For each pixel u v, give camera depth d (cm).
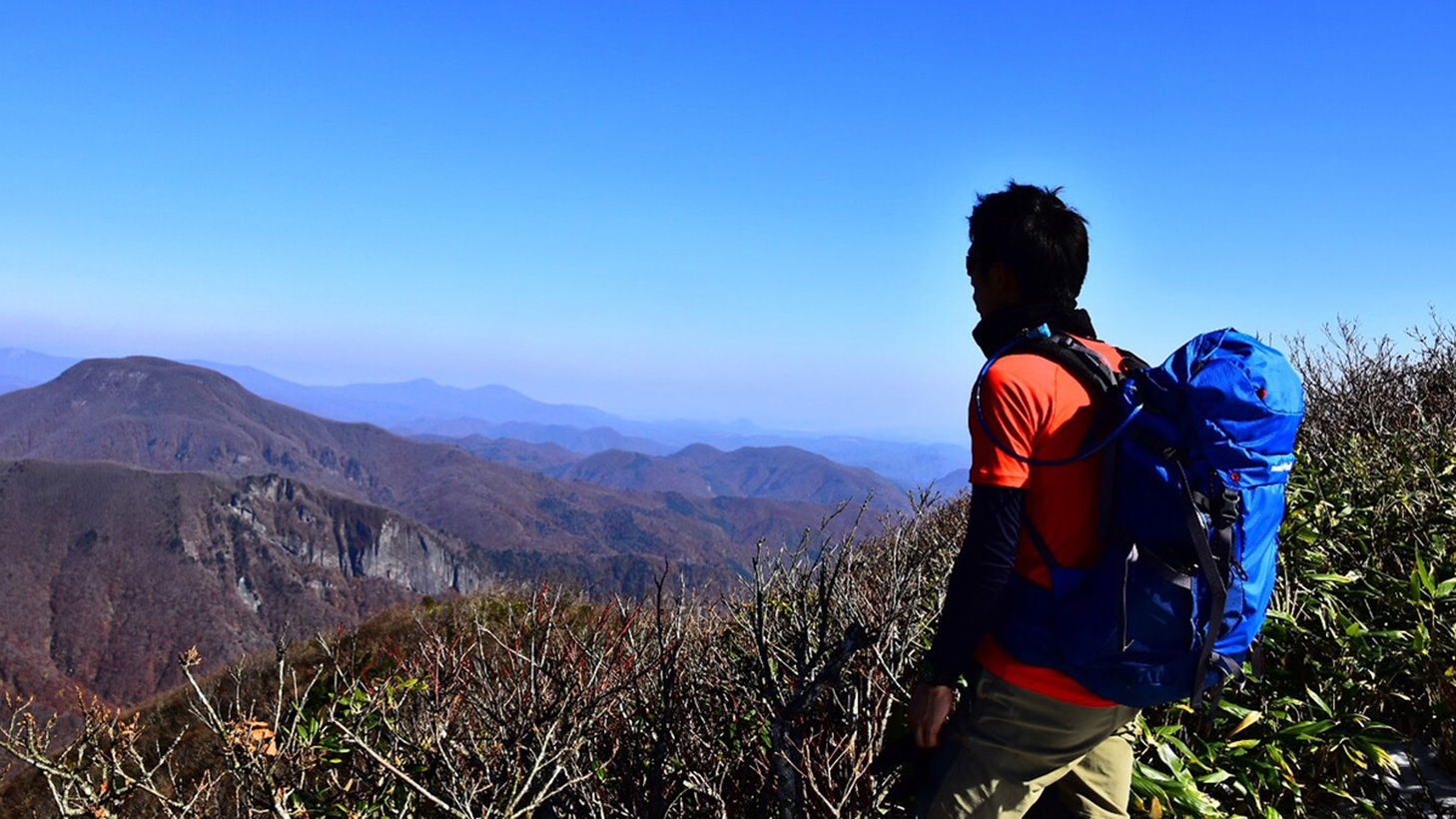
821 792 199
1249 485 151
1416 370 635
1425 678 290
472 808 206
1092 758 200
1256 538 154
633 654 261
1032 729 171
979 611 159
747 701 246
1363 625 326
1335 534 371
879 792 199
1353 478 421
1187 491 150
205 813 246
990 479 158
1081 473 160
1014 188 179
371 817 235
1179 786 239
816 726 230
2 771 221
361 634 1023
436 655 281
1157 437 153
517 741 216
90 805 227
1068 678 165
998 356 167
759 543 266
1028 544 166
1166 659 155
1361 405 583
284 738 254
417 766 231
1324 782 271
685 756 237
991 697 176
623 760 227
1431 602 306
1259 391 152
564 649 257
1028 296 174
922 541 345
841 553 273
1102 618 156
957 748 183
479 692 268
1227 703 270
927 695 168
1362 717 274
